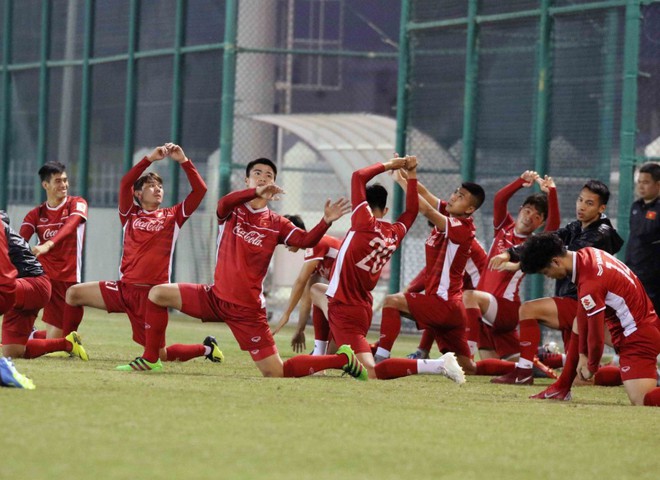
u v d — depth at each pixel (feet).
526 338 74.59
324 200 199.00
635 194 99.04
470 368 77.97
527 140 105.81
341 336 70.44
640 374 61.52
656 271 79.00
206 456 38.27
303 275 76.54
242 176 132.77
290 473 36.14
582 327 61.11
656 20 98.89
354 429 46.01
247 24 134.10
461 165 110.52
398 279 116.16
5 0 160.97
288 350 97.25
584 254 60.70
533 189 104.68
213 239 131.64
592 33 101.45
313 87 211.20
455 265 75.41
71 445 38.91
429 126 113.39
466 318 78.18
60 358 75.72
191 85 135.13
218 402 51.98
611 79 100.22
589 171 101.60
